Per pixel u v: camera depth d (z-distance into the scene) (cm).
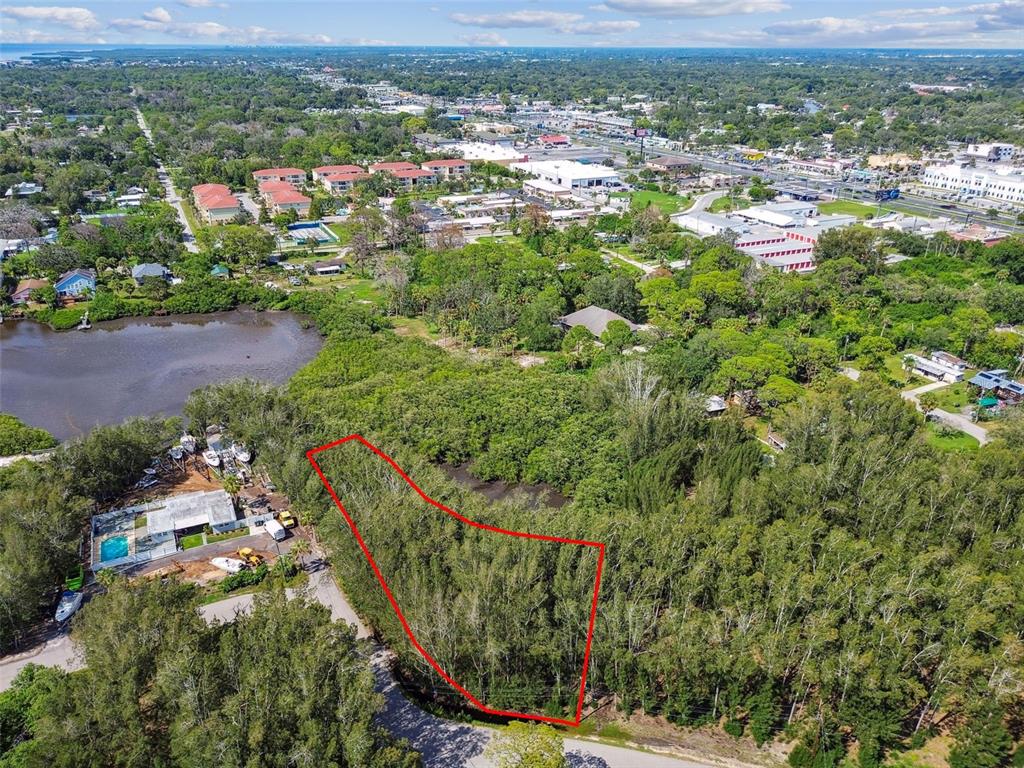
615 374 10475
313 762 4525
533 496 8788
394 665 6309
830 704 5606
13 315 15188
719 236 18388
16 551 6631
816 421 8950
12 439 9794
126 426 9169
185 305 15662
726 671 5528
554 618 6178
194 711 4741
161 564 7612
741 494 7625
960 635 5797
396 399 10119
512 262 16288
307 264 18412
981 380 11188
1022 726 5600
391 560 6600
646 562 6662
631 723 5775
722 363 11219
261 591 7175
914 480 7831
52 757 4662
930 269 17188
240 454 9656
